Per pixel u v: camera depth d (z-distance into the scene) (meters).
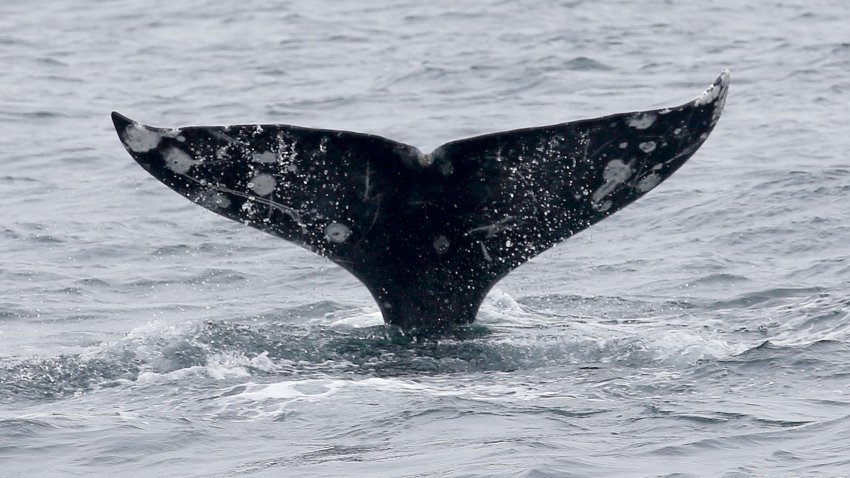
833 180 73.38
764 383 37.62
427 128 97.06
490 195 40.44
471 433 33.81
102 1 171.88
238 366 40.16
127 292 58.47
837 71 111.12
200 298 57.12
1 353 46.91
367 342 42.03
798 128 90.69
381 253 41.84
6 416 36.62
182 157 39.09
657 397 36.53
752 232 64.38
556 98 106.31
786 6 147.88
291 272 61.28
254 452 33.12
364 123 99.75
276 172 39.69
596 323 46.41
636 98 104.88
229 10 162.00
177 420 35.56
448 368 39.56
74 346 48.38
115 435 34.59
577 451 32.12
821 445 32.22
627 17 145.12
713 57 121.25
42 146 93.50
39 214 74.25
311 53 132.88
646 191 40.47
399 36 140.75
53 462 33.00
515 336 42.84
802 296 51.78
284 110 105.56
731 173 77.81
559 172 40.09
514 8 153.62
